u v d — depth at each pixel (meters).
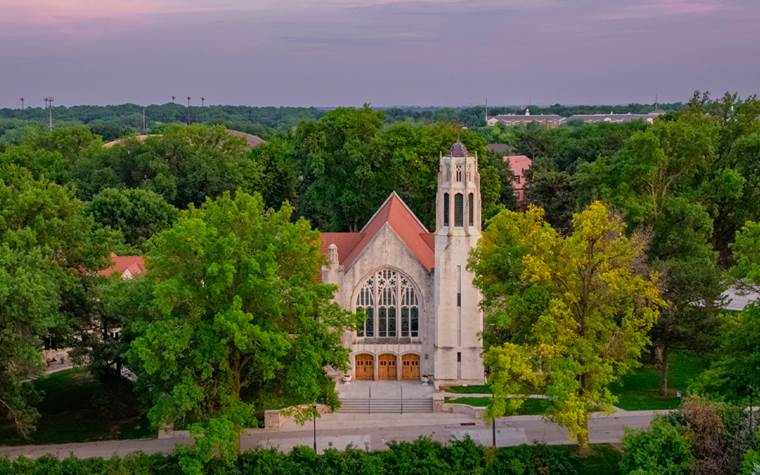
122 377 91.00
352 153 132.38
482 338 91.12
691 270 87.94
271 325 75.75
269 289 74.19
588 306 77.56
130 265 113.62
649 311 75.88
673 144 120.25
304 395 73.81
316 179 147.88
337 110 142.12
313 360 73.88
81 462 73.88
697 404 69.06
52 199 91.38
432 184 133.62
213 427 70.38
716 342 85.94
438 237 94.00
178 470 74.19
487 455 74.69
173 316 75.00
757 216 127.81
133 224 128.00
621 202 115.38
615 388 93.56
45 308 76.06
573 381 71.38
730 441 66.94
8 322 74.88
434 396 89.88
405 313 97.62
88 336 86.50
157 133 195.88
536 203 154.50
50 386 97.69
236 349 77.00
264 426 85.25
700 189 124.81
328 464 74.44
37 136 186.62
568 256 77.56
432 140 136.38
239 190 84.81
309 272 80.19
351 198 135.38
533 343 80.88
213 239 74.81
